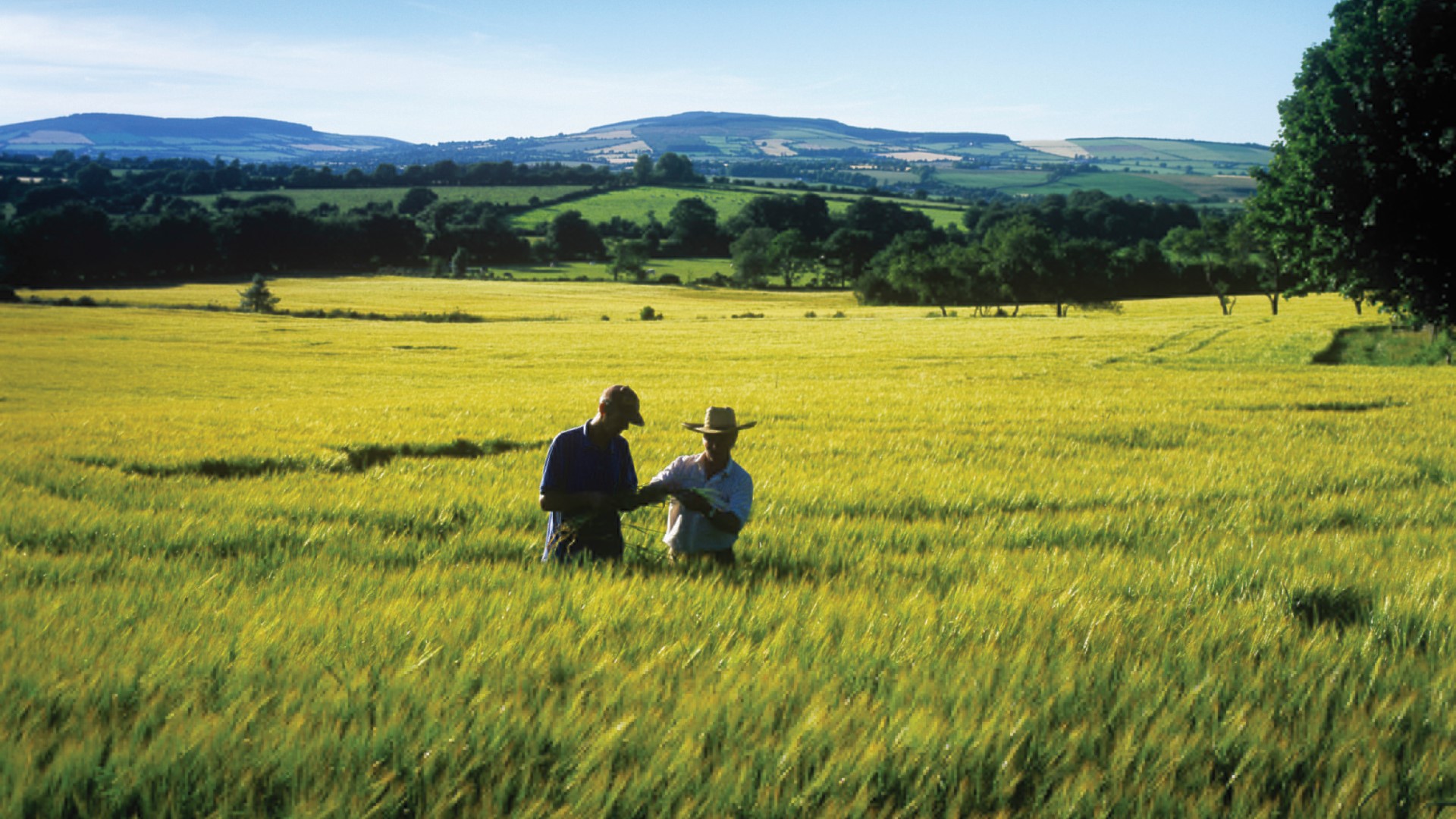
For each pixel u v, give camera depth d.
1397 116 32.16
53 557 6.28
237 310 94.56
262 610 4.25
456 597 4.71
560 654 3.73
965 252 106.38
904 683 3.41
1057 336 58.69
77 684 3.18
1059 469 12.09
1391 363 44.34
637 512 8.53
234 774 2.68
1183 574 5.76
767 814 2.62
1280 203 37.47
